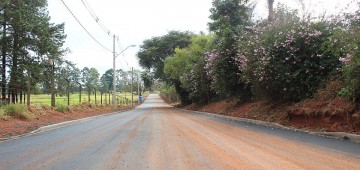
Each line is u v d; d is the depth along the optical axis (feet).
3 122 54.44
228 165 23.21
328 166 22.25
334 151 27.84
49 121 64.49
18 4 103.50
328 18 53.01
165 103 317.83
